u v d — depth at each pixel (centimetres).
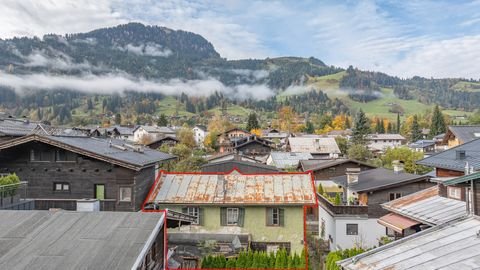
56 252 947
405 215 2066
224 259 2038
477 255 1216
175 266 1898
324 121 18538
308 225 3834
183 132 10550
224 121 17675
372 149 9369
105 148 2578
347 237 3009
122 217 1161
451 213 1838
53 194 2333
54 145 2294
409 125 16050
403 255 1357
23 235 1045
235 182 2569
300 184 2522
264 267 2039
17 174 2348
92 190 2317
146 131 12038
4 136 3173
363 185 3203
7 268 880
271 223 2367
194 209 2375
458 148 2986
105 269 867
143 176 2448
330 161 5119
